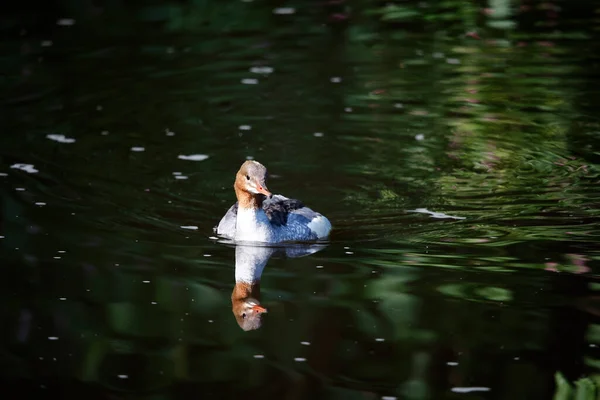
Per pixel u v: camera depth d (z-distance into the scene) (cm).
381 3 2089
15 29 1961
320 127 1488
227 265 1026
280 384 776
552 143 1399
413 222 1157
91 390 768
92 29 1964
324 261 1038
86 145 1406
